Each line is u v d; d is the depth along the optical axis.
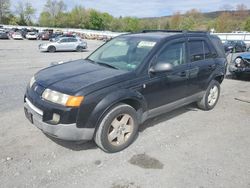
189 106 5.89
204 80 5.18
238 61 9.16
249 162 3.56
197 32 5.19
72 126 3.28
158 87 4.11
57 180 3.05
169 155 3.68
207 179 3.15
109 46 4.86
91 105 3.32
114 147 3.67
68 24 92.88
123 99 3.59
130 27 95.25
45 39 41.69
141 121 4.06
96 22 94.00
